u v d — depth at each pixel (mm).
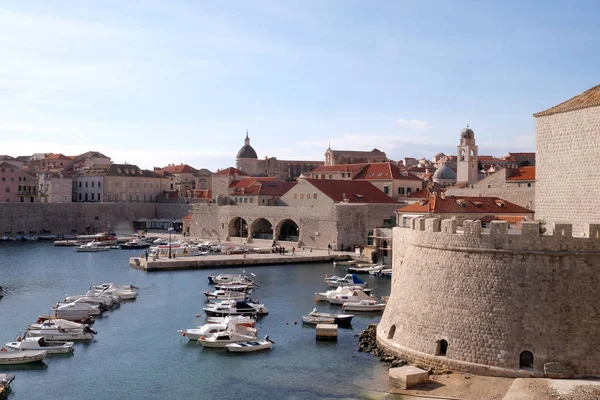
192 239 180000
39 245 173750
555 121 65625
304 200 162125
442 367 49750
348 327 73125
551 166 66062
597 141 60781
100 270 122312
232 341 64938
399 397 47125
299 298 92062
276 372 56250
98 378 55500
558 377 45625
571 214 63594
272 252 144250
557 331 46344
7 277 112500
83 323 73625
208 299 89625
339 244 144250
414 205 113500
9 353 60156
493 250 48781
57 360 60844
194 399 50031
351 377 53469
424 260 53375
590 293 46656
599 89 65812
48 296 93250
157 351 63750
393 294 59750
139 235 190250
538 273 47281
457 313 49781
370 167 184375
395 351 55281
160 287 101688
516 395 43031
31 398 50812
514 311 47406
